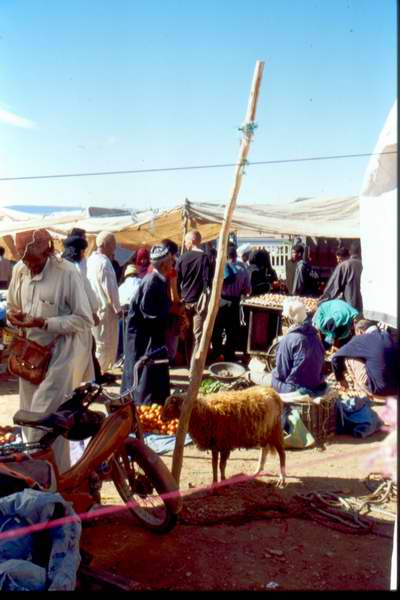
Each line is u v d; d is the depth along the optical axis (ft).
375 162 9.41
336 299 30.94
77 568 10.39
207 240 46.42
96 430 13.33
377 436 20.65
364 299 10.05
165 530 13.38
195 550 12.98
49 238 14.61
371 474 17.06
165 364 21.17
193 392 14.67
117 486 14.29
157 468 13.30
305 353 19.79
